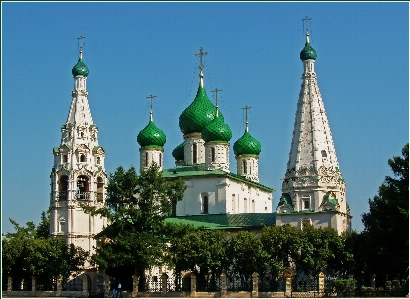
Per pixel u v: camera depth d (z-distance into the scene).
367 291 98.56
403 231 100.12
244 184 144.50
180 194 114.06
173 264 106.81
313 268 106.31
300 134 122.81
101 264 107.06
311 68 125.69
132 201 113.50
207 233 113.50
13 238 124.56
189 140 145.75
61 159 133.25
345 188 123.69
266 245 107.88
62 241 124.44
